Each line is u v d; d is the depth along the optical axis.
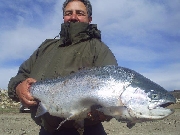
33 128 2.78
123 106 0.81
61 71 1.00
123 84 0.84
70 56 1.01
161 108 0.82
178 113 3.48
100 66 0.91
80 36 1.05
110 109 0.82
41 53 1.10
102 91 0.85
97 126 1.00
